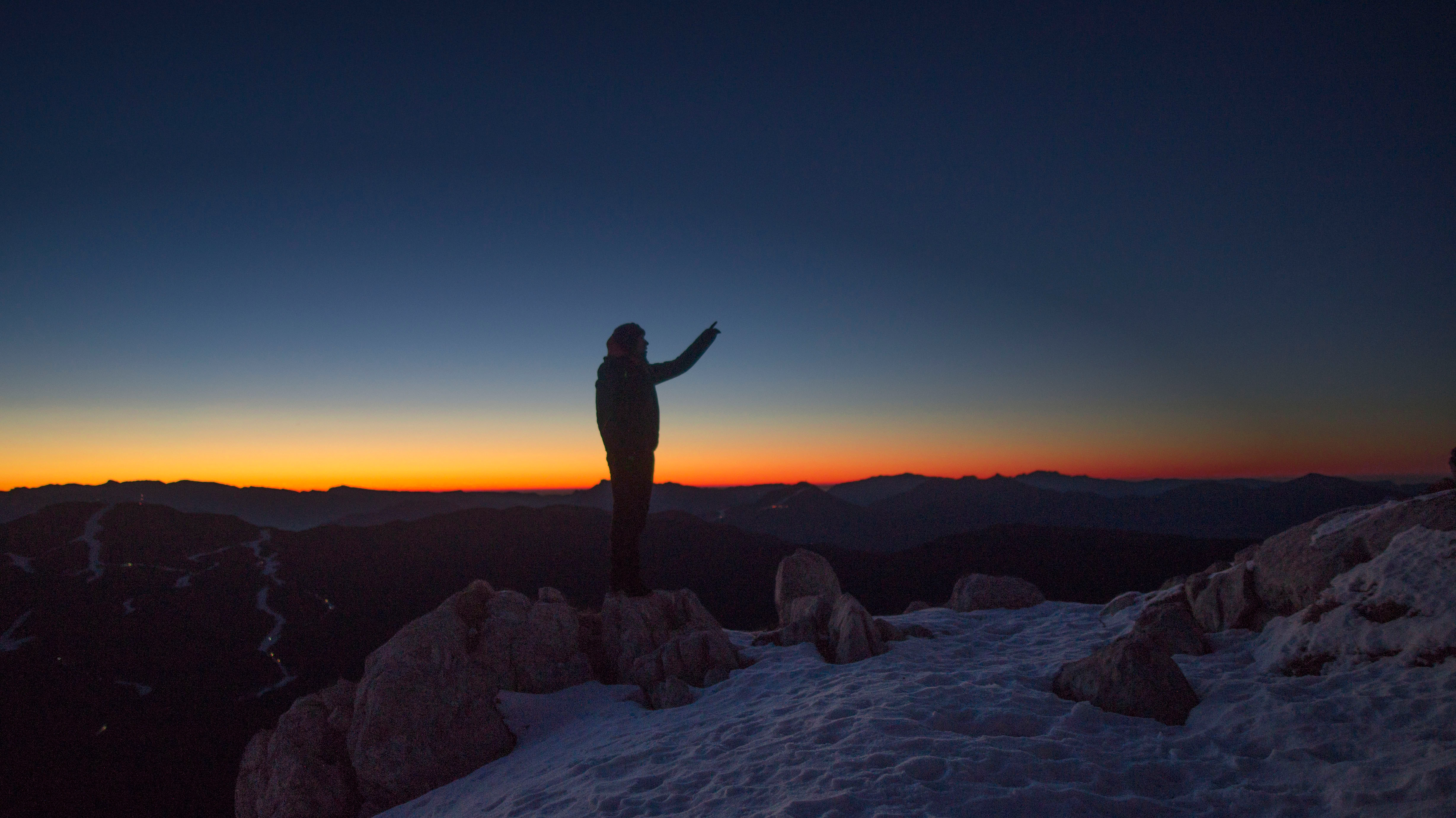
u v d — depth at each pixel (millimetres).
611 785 6285
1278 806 4895
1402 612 7039
